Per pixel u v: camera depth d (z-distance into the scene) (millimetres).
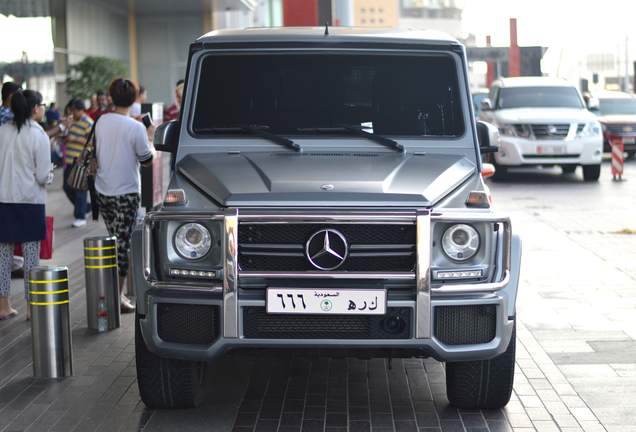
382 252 3922
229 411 4594
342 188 4027
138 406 4688
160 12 35688
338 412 4574
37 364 5266
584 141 17578
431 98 4934
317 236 3906
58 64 28219
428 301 3854
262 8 44531
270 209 3914
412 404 4703
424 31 5312
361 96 4941
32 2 25453
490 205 4066
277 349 4078
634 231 11039
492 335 4020
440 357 3949
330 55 4980
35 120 6688
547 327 6383
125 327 6562
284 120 4898
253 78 4961
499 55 44969
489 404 4523
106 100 12711
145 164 6734
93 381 5180
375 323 3904
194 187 4277
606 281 8062
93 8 31703
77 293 7801
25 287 6754
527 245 10195
